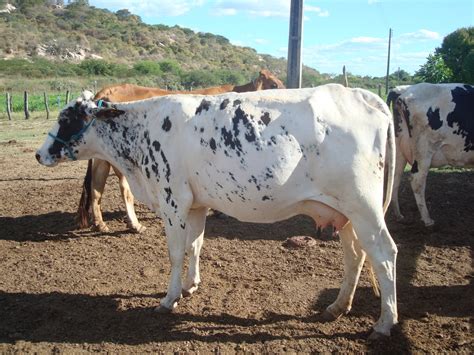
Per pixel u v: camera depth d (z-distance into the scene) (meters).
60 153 5.92
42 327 5.16
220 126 4.84
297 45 9.03
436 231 7.77
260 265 6.68
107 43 101.12
